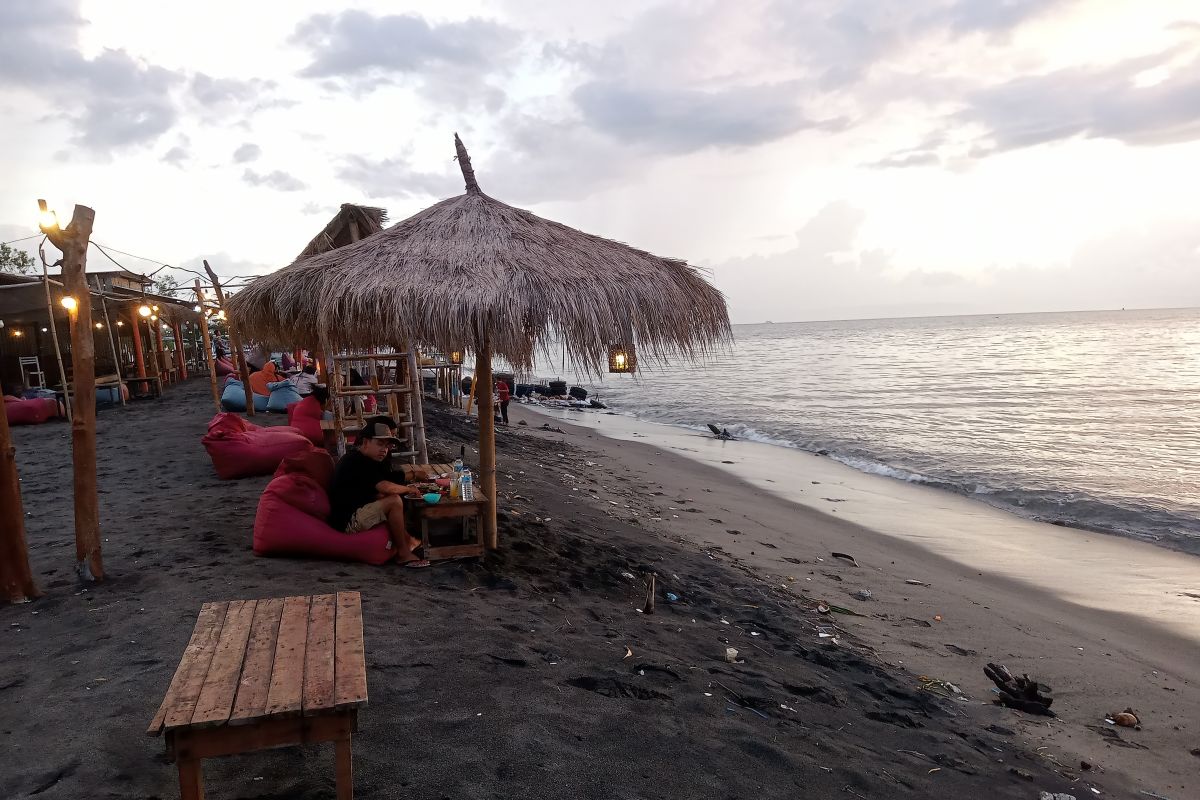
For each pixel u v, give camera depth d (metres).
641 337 5.68
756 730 4.18
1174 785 4.72
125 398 18.16
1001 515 13.46
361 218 9.61
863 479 16.95
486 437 6.77
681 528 10.76
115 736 3.22
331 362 8.55
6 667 3.97
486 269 5.63
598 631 5.41
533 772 3.27
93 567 5.30
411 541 6.28
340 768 2.42
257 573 5.54
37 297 14.72
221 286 16.31
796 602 7.69
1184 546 11.36
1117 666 6.77
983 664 6.59
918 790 3.95
